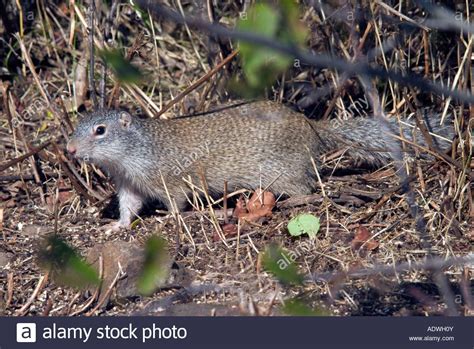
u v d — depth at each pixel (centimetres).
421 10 700
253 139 685
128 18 861
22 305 553
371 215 645
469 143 660
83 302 545
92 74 739
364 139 708
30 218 691
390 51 707
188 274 579
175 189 693
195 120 700
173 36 865
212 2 750
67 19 882
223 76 751
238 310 530
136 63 841
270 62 252
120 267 538
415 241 611
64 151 750
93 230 671
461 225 633
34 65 884
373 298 536
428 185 674
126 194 691
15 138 748
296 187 688
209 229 648
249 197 695
